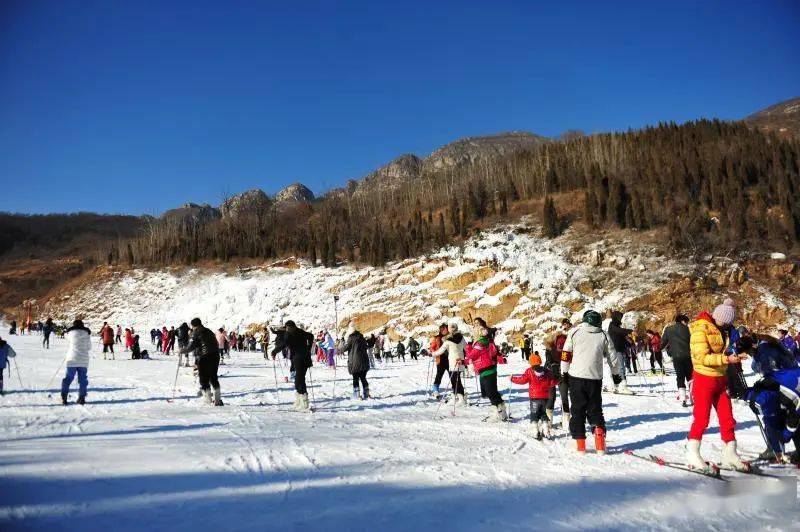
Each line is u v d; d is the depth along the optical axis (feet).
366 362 46.83
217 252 268.41
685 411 37.27
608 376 48.93
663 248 190.90
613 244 199.00
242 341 171.94
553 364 32.42
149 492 16.53
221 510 15.03
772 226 196.03
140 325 231.09
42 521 13.75
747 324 166.71
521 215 233.55
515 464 21.98
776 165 230.89
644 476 20.44
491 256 196.13
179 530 13.41
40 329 208.44
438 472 20.04
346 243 247.09
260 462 20.80
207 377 40.81
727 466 21.80
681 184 224.74
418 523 14.43
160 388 53.16
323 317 202.69
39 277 347.97
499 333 171.32
